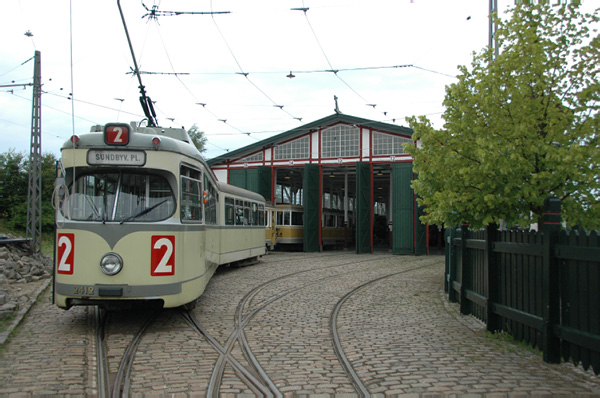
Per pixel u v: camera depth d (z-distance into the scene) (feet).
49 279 41.42
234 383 16.88
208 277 32.76
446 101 26.99
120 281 23.49
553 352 18.78
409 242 93.61
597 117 21.91
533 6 24.13
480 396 15.47
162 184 24.95
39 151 53.26
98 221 23.77
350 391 16.11
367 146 97.60
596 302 16.21
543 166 23.04
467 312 30.01
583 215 23.02
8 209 126.00
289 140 102.83
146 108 40.78
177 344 22.30
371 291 41.01
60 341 22.20
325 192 139.23
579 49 22.75
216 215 39.81
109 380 17.20
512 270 22.41
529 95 23.43
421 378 17.29
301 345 22.44
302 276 51.75
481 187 23.65
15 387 16.02
